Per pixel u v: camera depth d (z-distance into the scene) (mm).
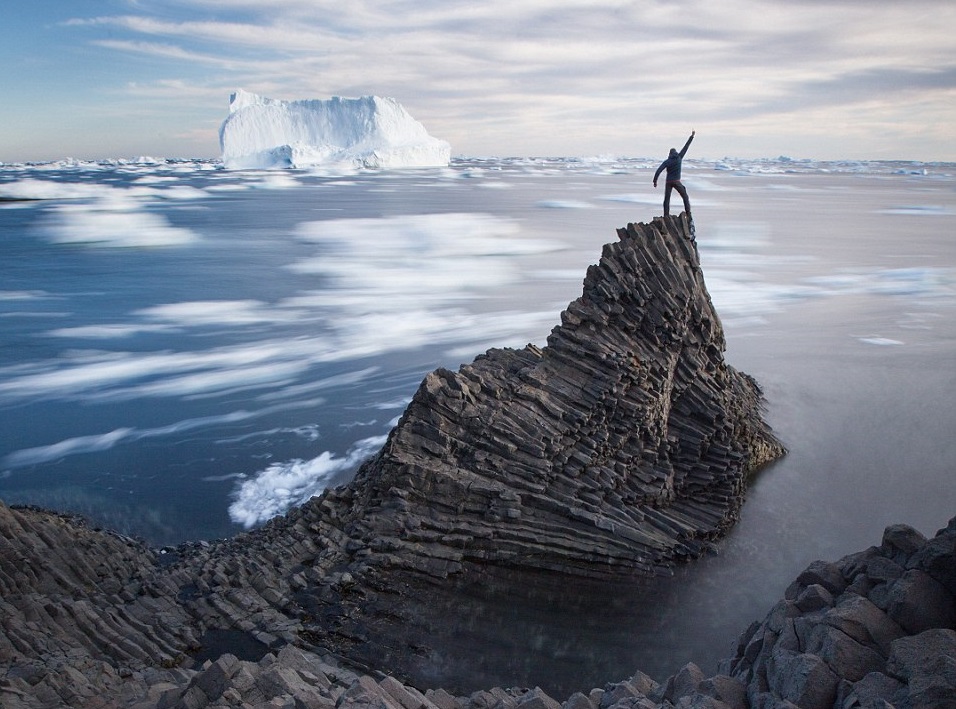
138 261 97188
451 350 53469
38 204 195875
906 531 10695
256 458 34844
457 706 12438
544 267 92125
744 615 20719
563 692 16984
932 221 155125
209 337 57406
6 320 63000
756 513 27672
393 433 24250
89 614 16719
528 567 21750
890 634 9250
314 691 11570
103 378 47031
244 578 19797
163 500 30703
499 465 23375
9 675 13375
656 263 29469
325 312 66250
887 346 53688
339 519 22891
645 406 26375
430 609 19578
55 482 32281
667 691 10469
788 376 46500
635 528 23250
